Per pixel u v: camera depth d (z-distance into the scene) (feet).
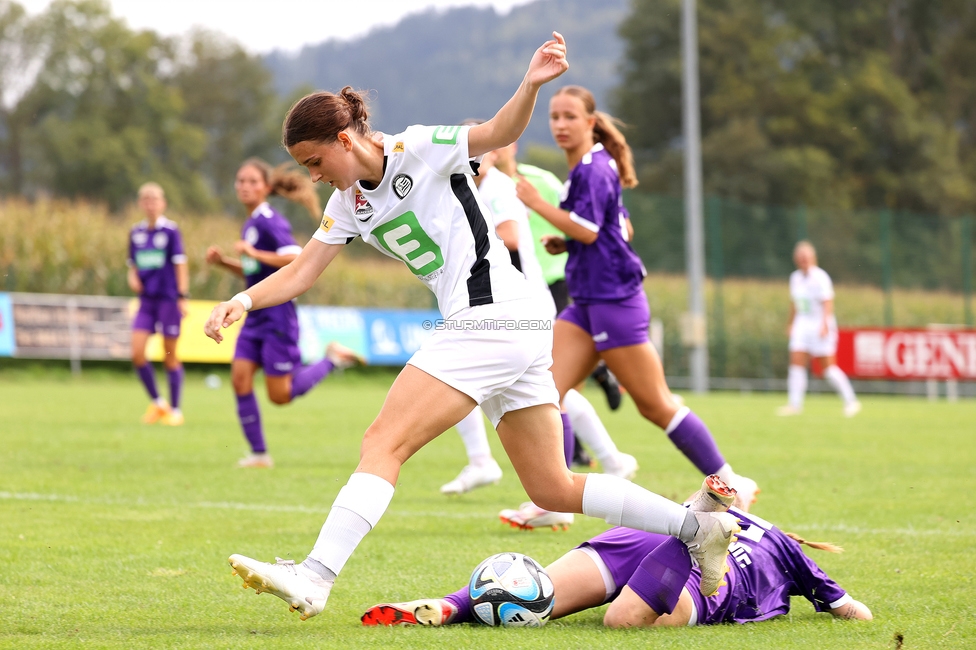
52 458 95.96
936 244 339.16
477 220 39.93
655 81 572.10
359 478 39.01
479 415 78.84
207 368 256.93
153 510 69.26
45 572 50.01
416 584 48.91
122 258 246.47
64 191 511.81
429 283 41.01
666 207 325.42
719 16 561.02
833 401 242.37
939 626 41.04
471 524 66.44
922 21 593.01
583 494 40.55
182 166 548.72
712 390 297.94
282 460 100.78
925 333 248.93
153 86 550.77
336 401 197.88
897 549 58.49
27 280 238.48
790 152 522.06
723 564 39.73
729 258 320.70
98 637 38.22
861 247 332.19
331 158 38.91
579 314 65.57
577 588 40.83
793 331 184.34
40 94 538.88
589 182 63.10
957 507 74.28
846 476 91.97
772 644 37.70
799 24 581.12
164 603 44.24
